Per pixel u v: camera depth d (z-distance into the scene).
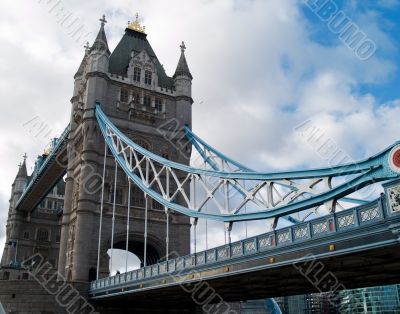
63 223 58.56
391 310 125.94
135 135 61.78
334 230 19.30
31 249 97.31
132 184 59.16
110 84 62.94
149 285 34.50
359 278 26.23
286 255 21.73
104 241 54.53
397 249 17.75
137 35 71.75
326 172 21.23
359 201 29.22
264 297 37.69
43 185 84.19
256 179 26.77
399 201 16.19
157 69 69.38
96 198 55.81
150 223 57.97
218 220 29.62
